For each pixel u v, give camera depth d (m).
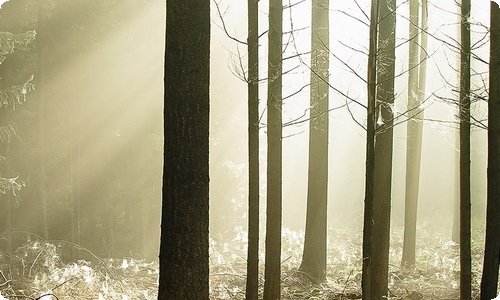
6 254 14.14
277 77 9.34
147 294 13.16
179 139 7.16
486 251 8.96
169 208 7.20
